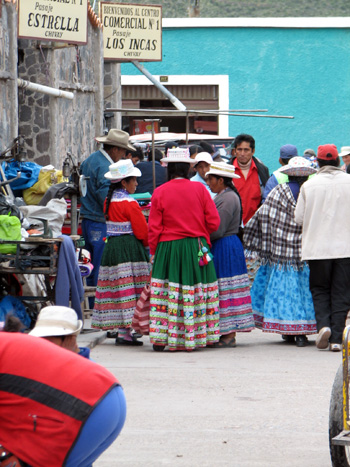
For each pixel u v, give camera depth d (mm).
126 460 10422
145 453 10695
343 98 52750
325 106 52844
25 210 17578
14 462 7270
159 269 17344
